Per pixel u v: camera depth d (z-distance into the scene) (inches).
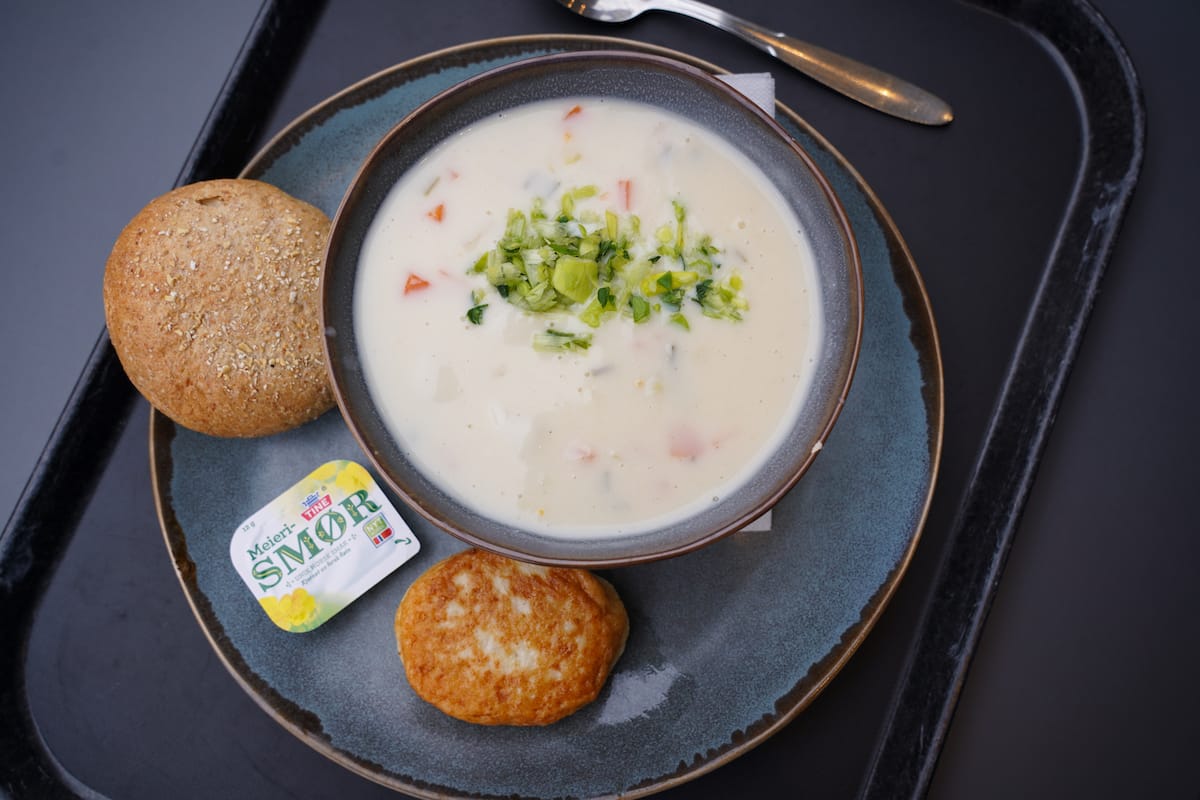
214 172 19.0
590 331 16.3
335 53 19.7
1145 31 19.5
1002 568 17.9
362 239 16.5
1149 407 19.0
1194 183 19.2
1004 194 19.1
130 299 17.4
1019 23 19.4
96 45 21.6
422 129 16.4
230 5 21.7
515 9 19.7
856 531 17.5
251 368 17.3
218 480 17.8
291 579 17.4
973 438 18.5
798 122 17.7
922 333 17.6
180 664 18.5
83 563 18.6
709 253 16.5
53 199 21.3
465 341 16.4
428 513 15.5
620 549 15.7
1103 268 18.5
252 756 18.4
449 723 17.4
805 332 16.4
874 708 18.1
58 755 18.3
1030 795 18.5
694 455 16.3
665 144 16.8
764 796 18.0
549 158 16.8
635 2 19.3
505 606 17.2
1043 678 18.7
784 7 19.6
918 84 19.4
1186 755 18.5
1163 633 18.7
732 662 17.4
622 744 17.3
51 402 20.8
